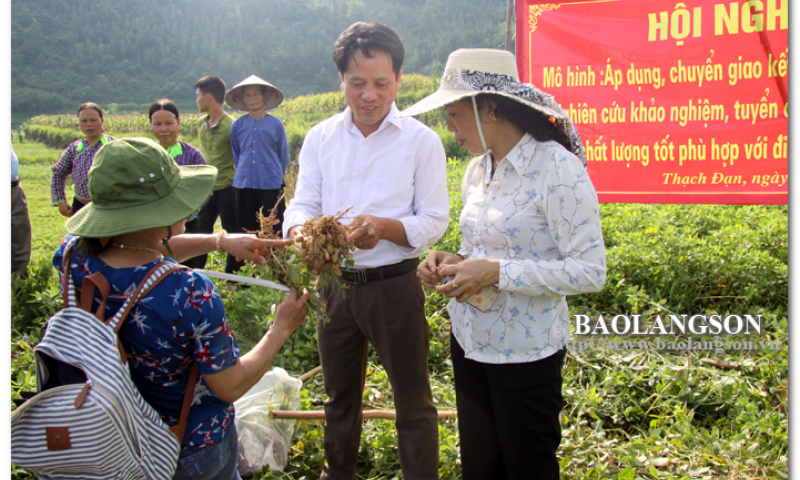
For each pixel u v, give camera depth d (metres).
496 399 1.97
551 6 4.06
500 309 1.92
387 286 2.32
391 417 2.98
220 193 6.00
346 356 2.47
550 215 1.80
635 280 5.10
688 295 4.96
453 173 10.68
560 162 1.78
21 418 1.39
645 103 4.01
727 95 3.87
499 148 1.93
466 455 2.18
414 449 2.43
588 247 1.78
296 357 3.96
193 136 28.11
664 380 3.47
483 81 1.86
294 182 6.95
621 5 3.95
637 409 3.27
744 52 3.79
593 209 1.79
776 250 5.65
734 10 3.77
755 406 3.09
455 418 3.12
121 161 1.46
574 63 4.08
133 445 1.44
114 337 1.43
